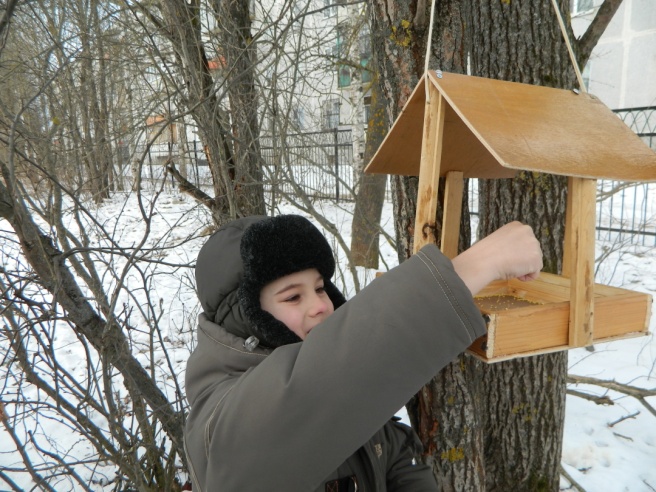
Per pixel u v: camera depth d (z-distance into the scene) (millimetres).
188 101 2639
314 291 1049
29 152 2469
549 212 1973
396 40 1335
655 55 10844
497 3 1853
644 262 5504
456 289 771
